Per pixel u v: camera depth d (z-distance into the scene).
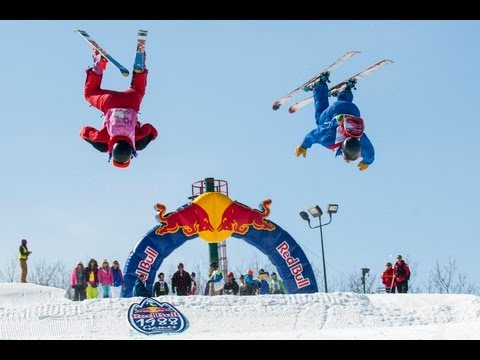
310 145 19.00
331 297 18.73
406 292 19.97
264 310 17.84
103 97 16.84
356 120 18.03
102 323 16.86
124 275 20.08
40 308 17.47
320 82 19.08
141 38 16.86
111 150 16.70
